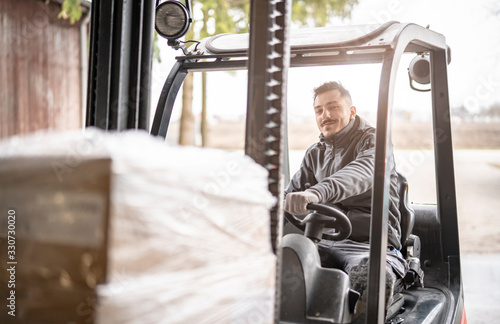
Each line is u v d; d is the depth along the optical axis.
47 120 7.47
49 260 1.07
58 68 7.66
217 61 2.82
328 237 2.49
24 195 1.11
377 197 2.00
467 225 7.46
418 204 3.26
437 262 3.09
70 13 7.02
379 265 1.96
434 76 2.98
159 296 1.08
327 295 2.04
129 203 1.02
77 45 7.99
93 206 1.01
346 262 2.48
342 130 2.86
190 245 1.15
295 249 2.08
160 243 1.08
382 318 1.97
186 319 1.14
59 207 1.06
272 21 1.63
